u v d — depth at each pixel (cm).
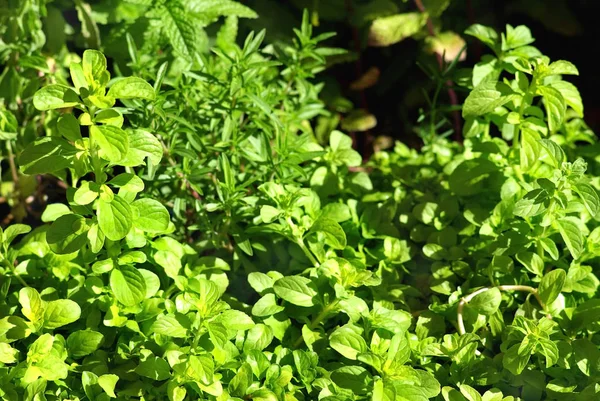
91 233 61
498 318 66
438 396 63
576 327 66
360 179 74
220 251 71
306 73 76
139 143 61
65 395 62
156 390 62
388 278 69
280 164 69
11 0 76
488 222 68
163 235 68
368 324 64
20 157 61
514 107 70
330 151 73
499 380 64
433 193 75
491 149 70
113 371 63
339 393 62
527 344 63
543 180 64
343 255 69
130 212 61
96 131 60
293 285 64
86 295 65
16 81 76
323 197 72
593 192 64
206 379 60
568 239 65
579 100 68
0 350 61
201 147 70
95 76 60
